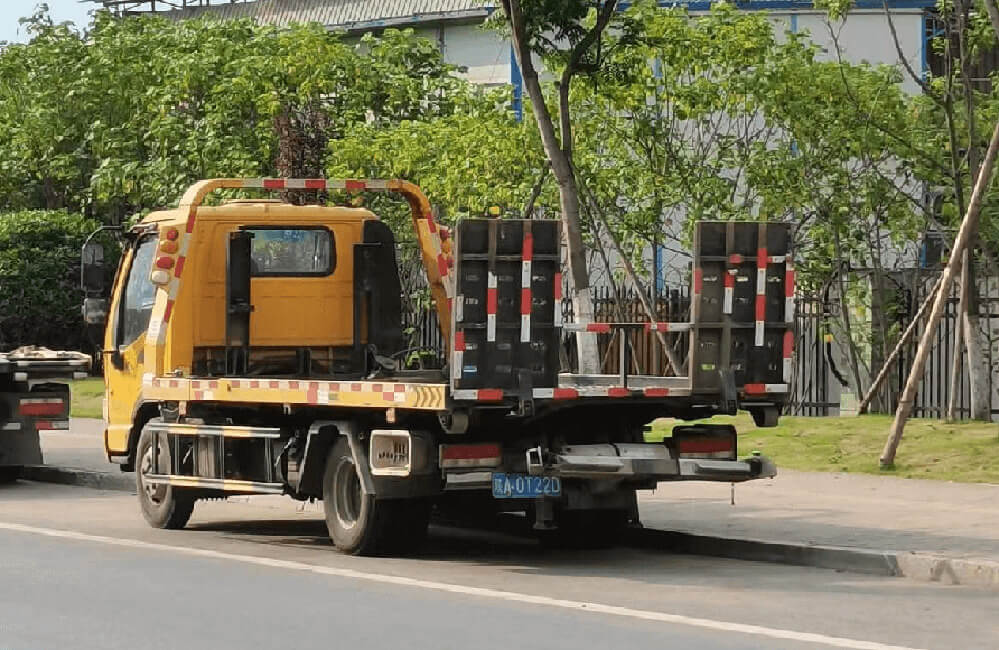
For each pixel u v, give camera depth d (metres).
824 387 31.75
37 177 47.84
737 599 13.39
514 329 14.81
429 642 11.31
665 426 23.86
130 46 41.28
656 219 30.02
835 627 12.02
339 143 31.66
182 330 18.61
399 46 36.62
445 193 30.59
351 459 16.06
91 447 28.38
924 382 30.55
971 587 14.14
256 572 14.93
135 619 12.30
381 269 19.48
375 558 16.08
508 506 16.80
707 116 31.47
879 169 30.34
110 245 45.81
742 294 15.66
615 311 32.03
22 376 23.73
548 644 11.23
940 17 28.77
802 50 29.72
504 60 49.06
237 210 18.84
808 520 17.36
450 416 14.68
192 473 18.08
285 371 19.11
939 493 19.23
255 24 40.56
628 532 17.12
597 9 24.86
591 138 30.16
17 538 17.56
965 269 24.56
